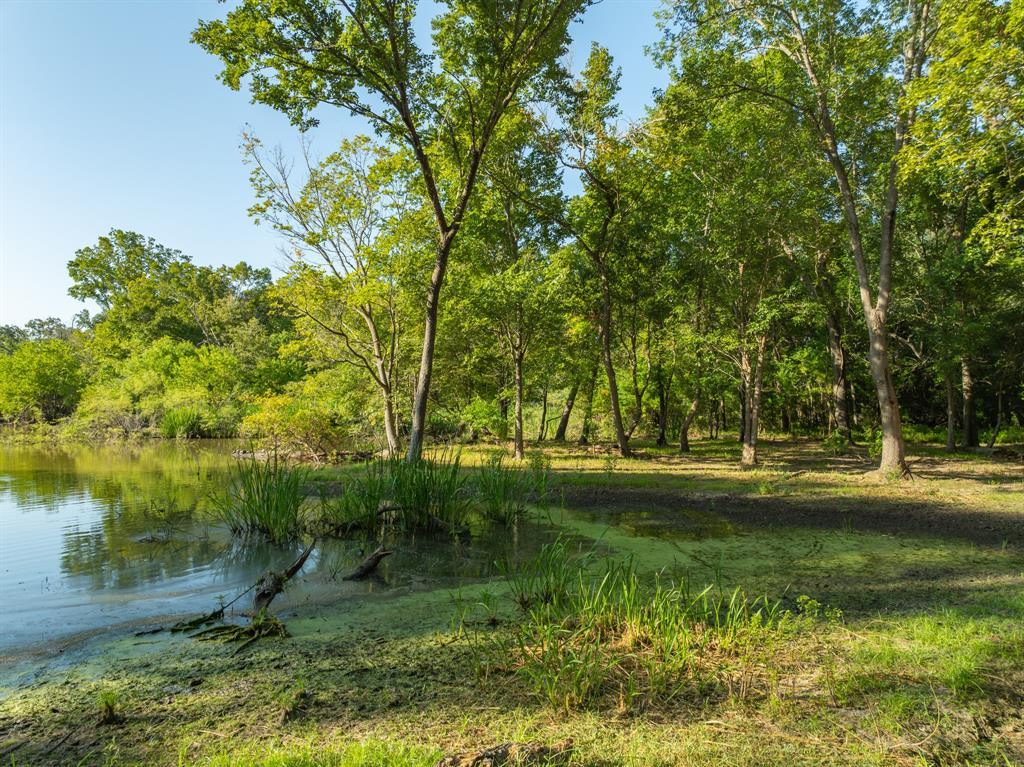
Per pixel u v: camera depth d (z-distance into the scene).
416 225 18.95
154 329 53.94
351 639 4.86
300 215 18.48
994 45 9.86
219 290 58.75
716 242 18.28
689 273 20.38
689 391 26.08
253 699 3.72
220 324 53.81
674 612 4.57
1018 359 21.89
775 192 16.62
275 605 5.95
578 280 21.81
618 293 22.47
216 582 6.82
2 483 15.34
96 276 56.44
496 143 18.86
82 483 15.28
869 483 13.77
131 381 41.66
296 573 7.17
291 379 42.53
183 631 5.19
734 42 15.65
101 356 52.09
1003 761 2.87
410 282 19.56
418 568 7.34
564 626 4.84
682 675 3.90
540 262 22.44
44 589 6.54
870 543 8.24
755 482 14.16
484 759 2.71
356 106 12.76
